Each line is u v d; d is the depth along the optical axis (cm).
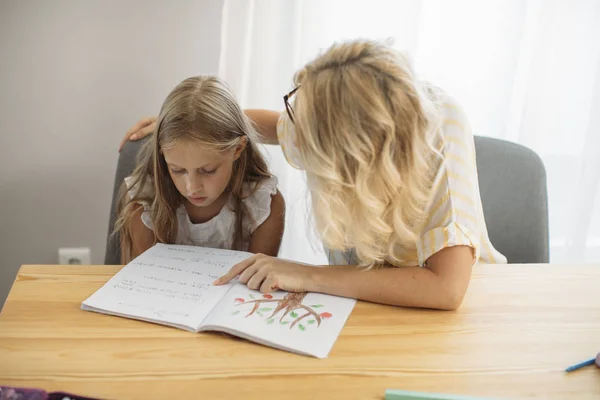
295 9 156
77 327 88
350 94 84
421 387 78
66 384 76
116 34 160
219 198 134
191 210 134
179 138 113
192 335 88
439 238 99
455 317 94
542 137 180
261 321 90
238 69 158
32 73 160
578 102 179
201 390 76
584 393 78
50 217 175
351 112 84
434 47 169
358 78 85
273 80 161
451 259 99
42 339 85
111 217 136
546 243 138
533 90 174
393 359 83
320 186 89
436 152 95
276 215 137
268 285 98
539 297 101
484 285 105
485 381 79
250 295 97
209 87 119
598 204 198
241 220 134
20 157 168
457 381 79
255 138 132
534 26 171
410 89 87
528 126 178
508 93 173
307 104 87
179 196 131
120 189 132
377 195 89
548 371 82
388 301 97
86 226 178
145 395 74
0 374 77
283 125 122
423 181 99
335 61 90
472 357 84
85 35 159
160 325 90
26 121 165
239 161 129
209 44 165
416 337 89
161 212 126
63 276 103
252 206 133
